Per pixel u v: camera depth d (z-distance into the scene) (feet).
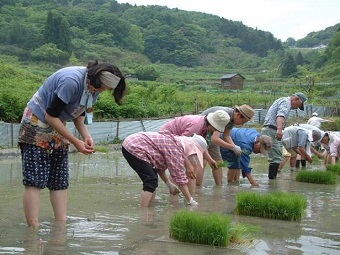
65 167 15.78
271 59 330.75
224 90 195.21
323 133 38.60
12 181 26.00
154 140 19.52
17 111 60.49
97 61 14.89
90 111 15.30
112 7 402.31
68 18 295.28
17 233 13.80
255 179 30.81
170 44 324.39
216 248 12.64
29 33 243.60
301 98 30.71
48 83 14.65
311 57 323.37
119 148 59.57
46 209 17.76
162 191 23.71
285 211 17.16
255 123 97.96
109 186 24.89
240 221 16.53
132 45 302.45
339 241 14.02
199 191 24.20
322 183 29.09
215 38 371.76
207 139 24.90
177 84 205.98
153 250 12.25
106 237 13.55
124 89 14.94
